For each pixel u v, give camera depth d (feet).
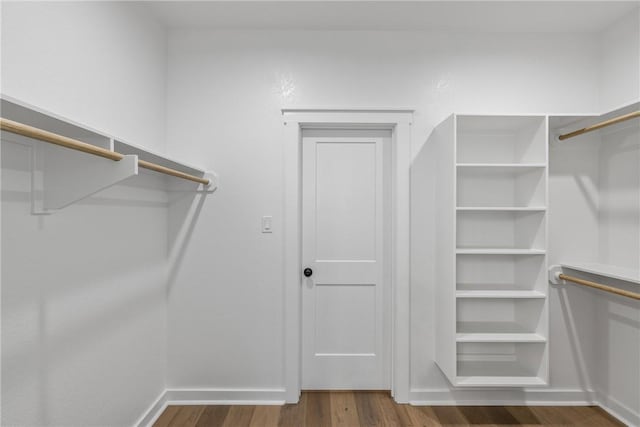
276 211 7.56
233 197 7.55
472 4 6.60
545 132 6.59
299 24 7.36
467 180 7.66
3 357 3.68
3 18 3.61
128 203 6.02
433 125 7.57
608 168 7.36
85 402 4.93
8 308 3.73
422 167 7.56
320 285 7.91
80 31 4.79
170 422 6.79
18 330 3.85
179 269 7.54
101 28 5.27
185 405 7.46
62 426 4.50
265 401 7.51
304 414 7.06
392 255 7.77
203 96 7.54
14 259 3.78
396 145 7.58
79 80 4.78
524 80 7.60
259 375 7.55
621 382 6.91
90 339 5.03
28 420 3.99
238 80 7.56
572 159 7.59
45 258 4.19
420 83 7.59
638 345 6.55
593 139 7.58
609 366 7.18
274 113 7.57
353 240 7.89
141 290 6.48
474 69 7.59
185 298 7.54
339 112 7.54
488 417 7.00
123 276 5.88
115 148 4.73
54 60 4.31
